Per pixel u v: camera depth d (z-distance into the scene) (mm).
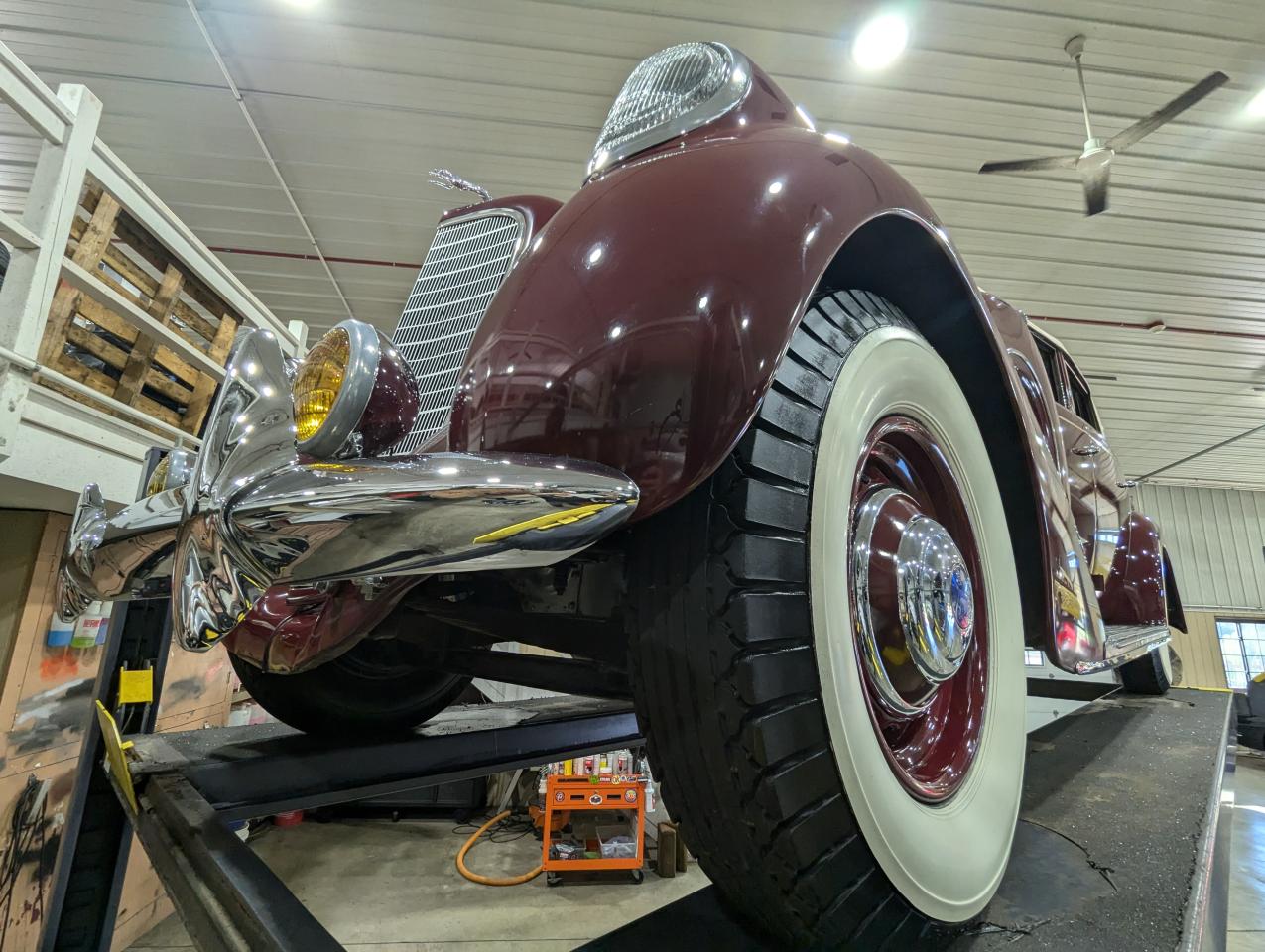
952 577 708
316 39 4125
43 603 2479
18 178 5258
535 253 680
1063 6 3885
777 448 573
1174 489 13102
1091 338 7625
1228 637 12234
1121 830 840
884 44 4047
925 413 799
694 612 537
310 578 447
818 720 524
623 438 534
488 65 4305
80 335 2066
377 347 597
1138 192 5355
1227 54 4176
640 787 3879
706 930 571
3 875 2309
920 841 580
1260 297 6680
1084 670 1062
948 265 817
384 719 1286
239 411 478
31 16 3959
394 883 3619
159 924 2955
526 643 867
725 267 567
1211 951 715
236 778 967
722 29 4039
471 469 470
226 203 5520
